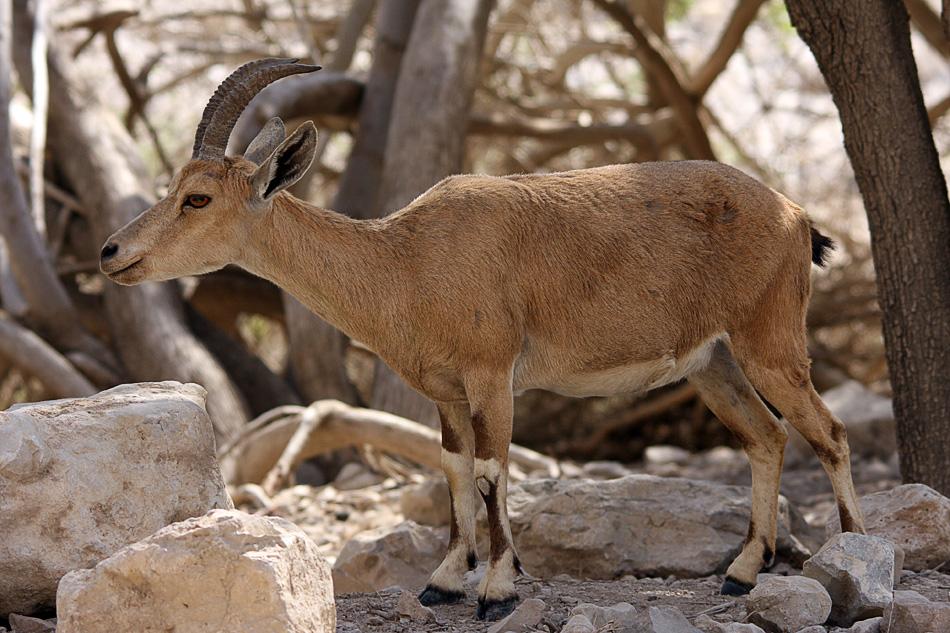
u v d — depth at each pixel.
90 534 6.48
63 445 6.60
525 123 25.41
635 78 34.00
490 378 7.75
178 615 5.50
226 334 21.11
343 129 24.44
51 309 19.41
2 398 23.55
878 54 10.15
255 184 7.84
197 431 7.05
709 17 37.03
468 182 8.33
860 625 6.71
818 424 8.25
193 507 6.88
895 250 10.34
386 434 15.85
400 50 22.25
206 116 8.13
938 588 7.99
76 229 21.28
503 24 27.95
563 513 9.79
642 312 8.12
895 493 9.05
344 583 9.40
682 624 6.65
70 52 22.55
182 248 7.89
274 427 15.94
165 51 26.16
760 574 8.44
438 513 12.80
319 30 29.19
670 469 18.44
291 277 8.05
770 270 8.25
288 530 5.82
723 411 8.91
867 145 10.36
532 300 7.99
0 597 6.48
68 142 21.06
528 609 6.93
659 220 8.25
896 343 10.44
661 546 9.52
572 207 8.19
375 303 7.92
